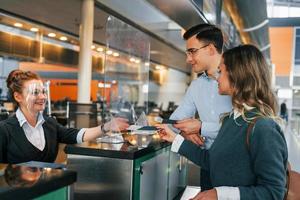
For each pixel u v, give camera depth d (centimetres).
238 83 133
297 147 805
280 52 1609
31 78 192
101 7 632
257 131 123
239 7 642
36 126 193
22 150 184
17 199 85
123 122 230
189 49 190
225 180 131
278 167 119
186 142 167
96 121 531
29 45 842
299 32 1574
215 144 139
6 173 105
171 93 2038
